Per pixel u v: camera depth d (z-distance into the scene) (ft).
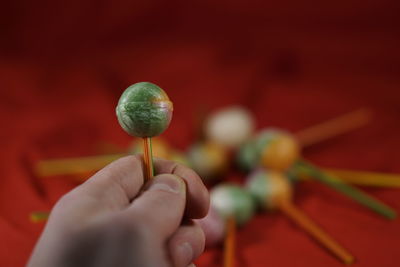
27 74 2.66
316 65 2.82
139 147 1.67
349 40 2.87
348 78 2.65
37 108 2.40
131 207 0.91
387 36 2.84
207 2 3.11
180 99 2.49
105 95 2.52
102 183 0.96
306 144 1.99
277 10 3.03
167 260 0.92
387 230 1.42
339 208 1.55
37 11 3.08
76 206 0.91
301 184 1.73
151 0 3.11
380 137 2.02
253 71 2.72
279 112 2.35
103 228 0.88
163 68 2.73
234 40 3.03
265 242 1.41
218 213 1.40
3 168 1.78
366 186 1.69
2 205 1.56
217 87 2.57
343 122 2.14
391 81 2.59
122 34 3.12
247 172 1.77
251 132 1.86
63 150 2.04
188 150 1.90
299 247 1.37
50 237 0.89
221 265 1.31
